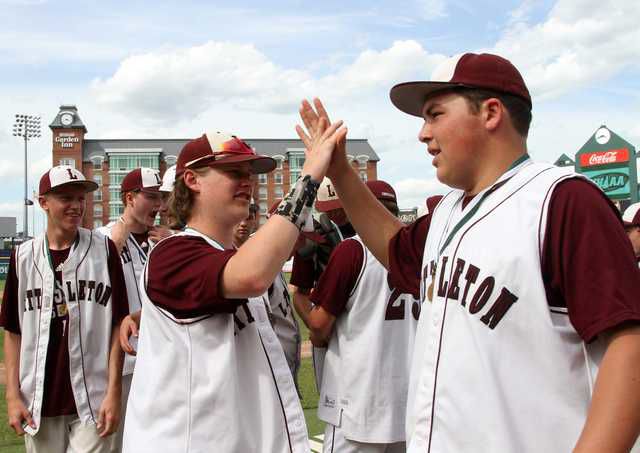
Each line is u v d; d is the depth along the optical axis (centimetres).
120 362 383
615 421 143
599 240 154
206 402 213
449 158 191
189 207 240
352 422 330
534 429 161
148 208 519
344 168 240
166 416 216
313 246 388
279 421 224
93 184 388
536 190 169
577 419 160
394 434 328
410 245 232
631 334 147
